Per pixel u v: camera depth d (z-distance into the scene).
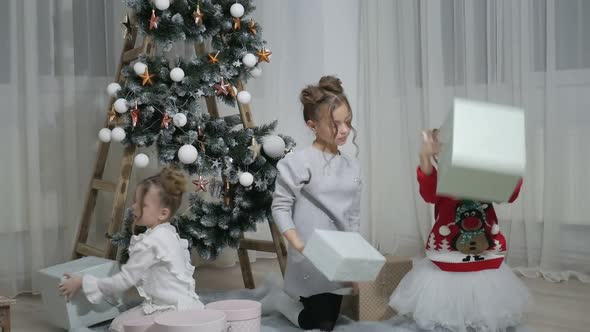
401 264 1.98
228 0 2.18
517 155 1.42
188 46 2.64
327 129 1.83
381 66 2.90
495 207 2.59
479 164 1.41
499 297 1.75
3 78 2.34
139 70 2.02
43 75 2.41
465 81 2.63
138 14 2.07
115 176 2.59
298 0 2.89
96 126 2.54
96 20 2.53
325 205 1.85
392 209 2.90
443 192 1.48
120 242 2.05
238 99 2.16
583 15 2.43
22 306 2.22
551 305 2.09
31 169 2.36
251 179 2.06
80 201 2.52
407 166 2.85
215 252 2.15
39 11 2.39
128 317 1.76
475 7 2.62
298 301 1.92
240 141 2.14
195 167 2.12
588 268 2.48
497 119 1.46
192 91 2.04
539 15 2.49
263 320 1.96
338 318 1.95
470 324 1.74
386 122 2.90
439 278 1.78
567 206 2.48
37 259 2.38
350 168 1.92
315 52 2.91
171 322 1.50
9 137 2.34
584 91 2.44
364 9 2.94
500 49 2.54
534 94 2.50
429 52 2.70
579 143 2.45
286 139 2.23
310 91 1.86
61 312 1.88
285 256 2.22
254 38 2.21
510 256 2.57
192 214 2.20
